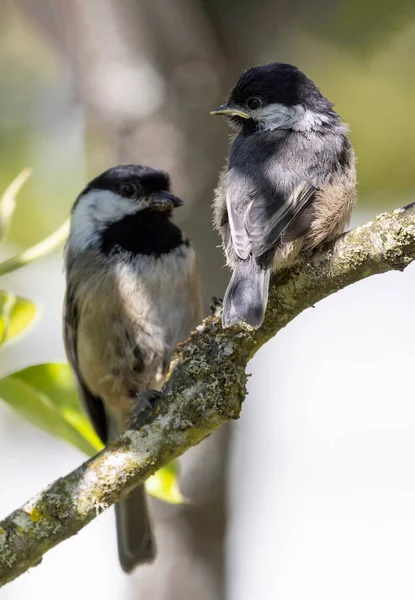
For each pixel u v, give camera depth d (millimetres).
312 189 8039
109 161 15711
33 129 17109
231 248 7895
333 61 16016
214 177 12812
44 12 15453
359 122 16562
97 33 13531
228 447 12625
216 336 7238
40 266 15875
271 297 7379
